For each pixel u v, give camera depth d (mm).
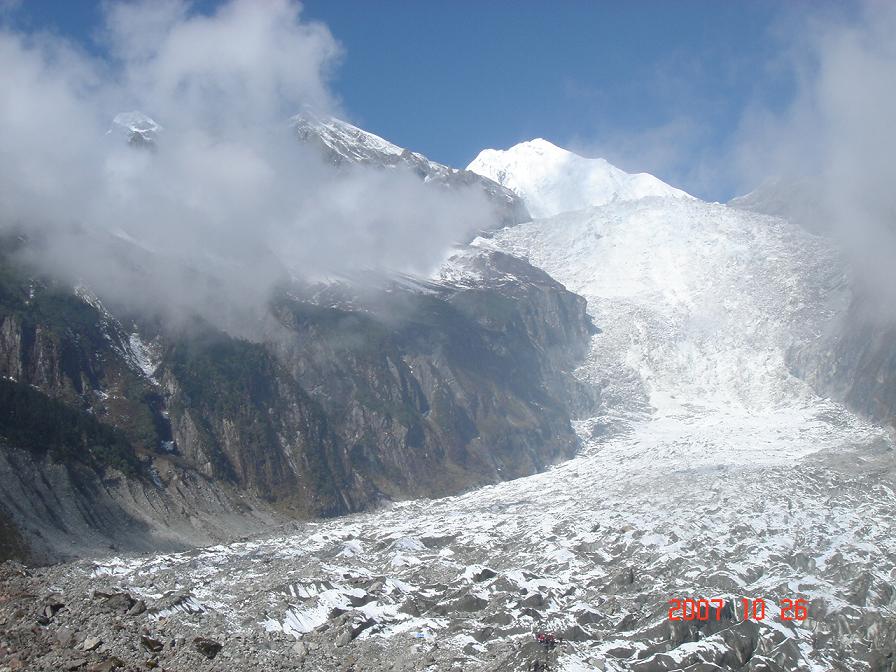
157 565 178625
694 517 196250
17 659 109188
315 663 120812
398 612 143500
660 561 170375
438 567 170000
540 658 119812
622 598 148625
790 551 174250
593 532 192000
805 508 199375
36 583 152375
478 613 142500
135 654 114375
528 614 138000
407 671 119500
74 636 120188
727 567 165250
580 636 133000
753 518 192625
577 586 158125
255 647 122938
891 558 167750
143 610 132750
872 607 150750
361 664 122688
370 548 195125
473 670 119562
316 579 153750
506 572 158750
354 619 135125
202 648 117875
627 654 126875
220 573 170875
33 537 190875
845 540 178125
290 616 137000
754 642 134000
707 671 123438
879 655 137500
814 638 142000
